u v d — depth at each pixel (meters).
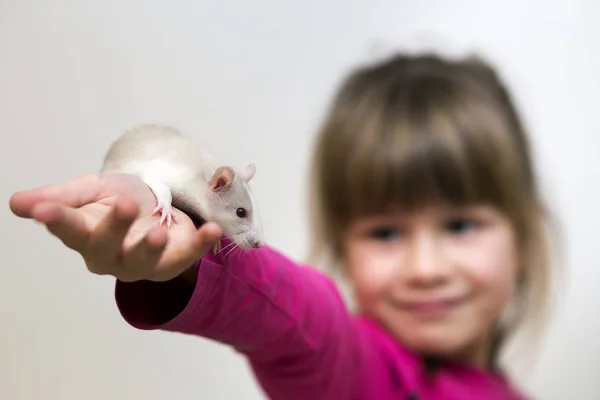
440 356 0.57
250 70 0.68
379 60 0.67
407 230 0.57
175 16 0.67
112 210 0.21
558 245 0.68
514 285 0.62
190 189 0.40
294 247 0.68
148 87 0.66
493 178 0.57
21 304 0.64
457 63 0.65
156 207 0.31
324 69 0.69
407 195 0.57
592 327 0.70
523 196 0.61
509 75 0.69
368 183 0.57
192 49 0.67
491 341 0.64
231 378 0.67
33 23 0.65
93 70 0.66
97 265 0.23
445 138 0.57
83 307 0.65
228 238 0.40
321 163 0.62
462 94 0.60
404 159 0.57
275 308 0.38
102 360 0.65
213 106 0.68
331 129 0.62
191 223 0.31
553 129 0.70
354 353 0.45
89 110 0.65
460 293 0.56
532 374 0.67
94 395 0.65
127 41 0.66
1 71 0.65
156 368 0.66
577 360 0.69
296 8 0.69
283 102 0.69
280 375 0.41
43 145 0.65
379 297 0.58
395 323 0.57
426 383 0.56
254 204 0.43
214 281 0.32
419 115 0.58
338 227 0.61
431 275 0.56
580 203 0.70
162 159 0.41
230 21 0.68
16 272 0.64
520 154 0.62
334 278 0.62
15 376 0.64
